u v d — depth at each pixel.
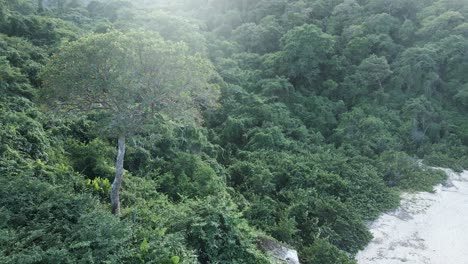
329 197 20.58
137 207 13.02
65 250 8.95
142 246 9.84
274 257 13.52
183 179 17.69
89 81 10.73
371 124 29.38
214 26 44.69
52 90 11.07
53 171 13.69
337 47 37.22
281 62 34.34
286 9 42.50
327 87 34.75
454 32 34.25
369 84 33.53
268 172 21.95
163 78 11.02
